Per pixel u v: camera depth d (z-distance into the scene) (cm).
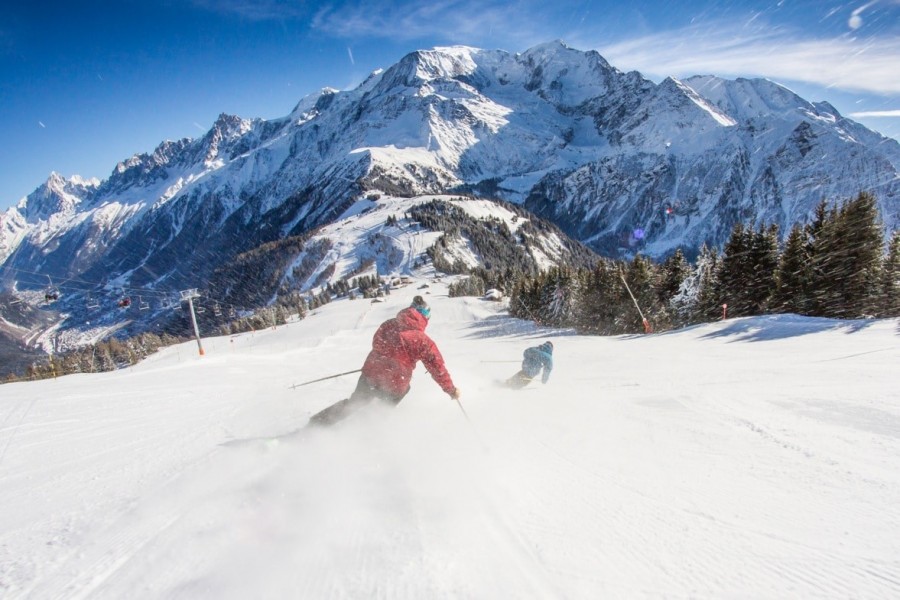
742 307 3117
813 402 444
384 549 214
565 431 407
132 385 946
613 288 3928
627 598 176
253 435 439
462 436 396
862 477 273
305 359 2088
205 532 238
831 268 2722
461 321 5891
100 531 248
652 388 604
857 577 180
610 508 252
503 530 231
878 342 935
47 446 449
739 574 187
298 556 212
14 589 195
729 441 354
